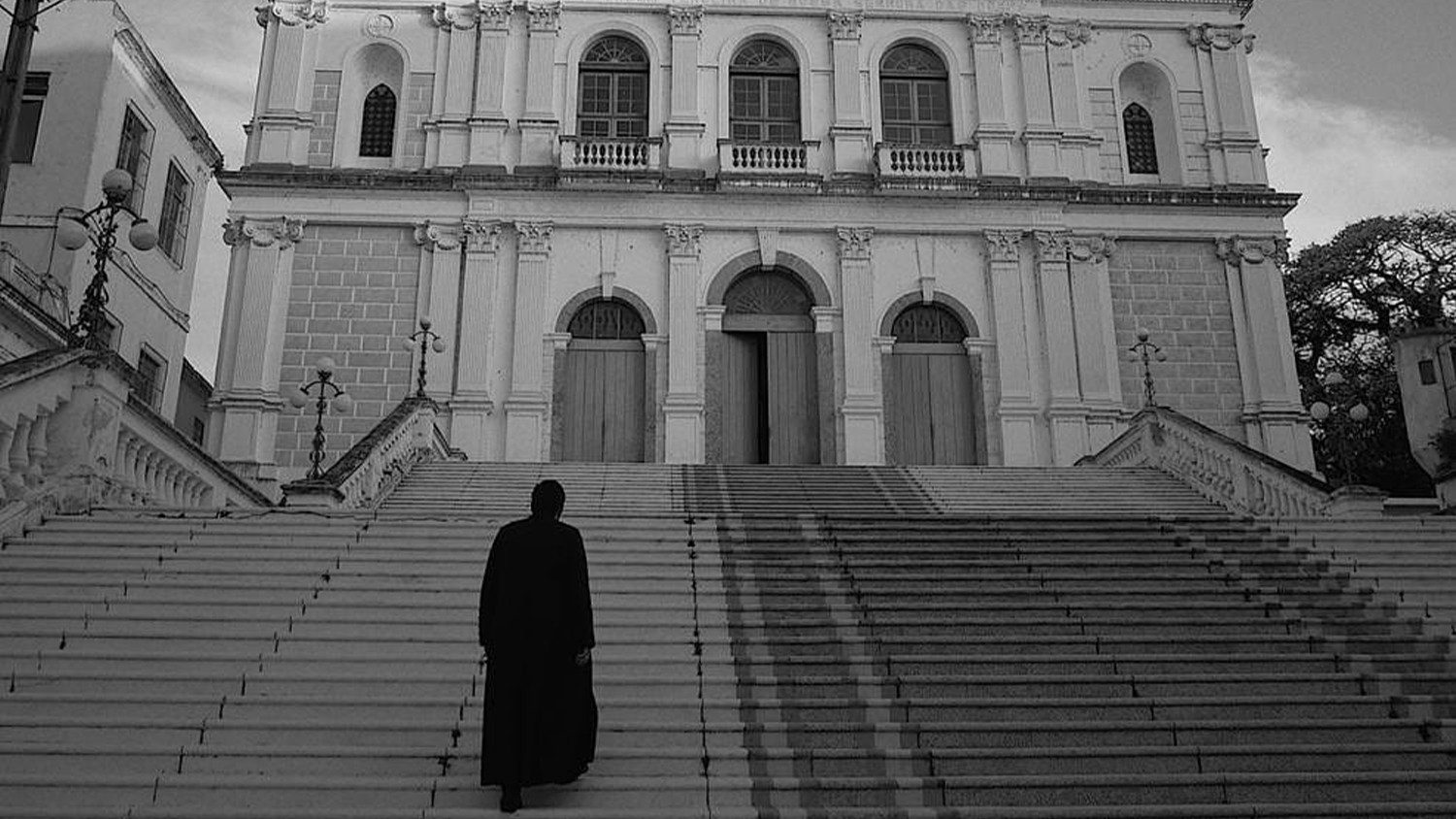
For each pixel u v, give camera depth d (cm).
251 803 565
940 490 1549
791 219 2138
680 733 641
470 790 572
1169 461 1619
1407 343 1349
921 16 2298
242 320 2014
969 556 973
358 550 908
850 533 1019
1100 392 2075
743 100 2248
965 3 2311
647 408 2027
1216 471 1466
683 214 2127
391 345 2041
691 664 732
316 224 2089
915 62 2305
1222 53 2327
